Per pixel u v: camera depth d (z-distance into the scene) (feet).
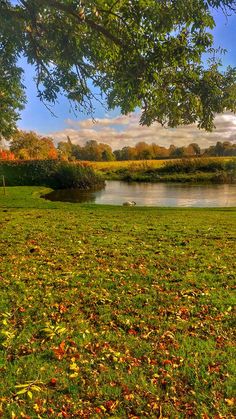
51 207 63.46
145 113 18.94
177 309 18.40
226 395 12.00
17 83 22.31
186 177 159.94
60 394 12.12
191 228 40.32
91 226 42.04
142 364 13.76
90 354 14.43
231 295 20.07
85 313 18.15
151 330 16.35
